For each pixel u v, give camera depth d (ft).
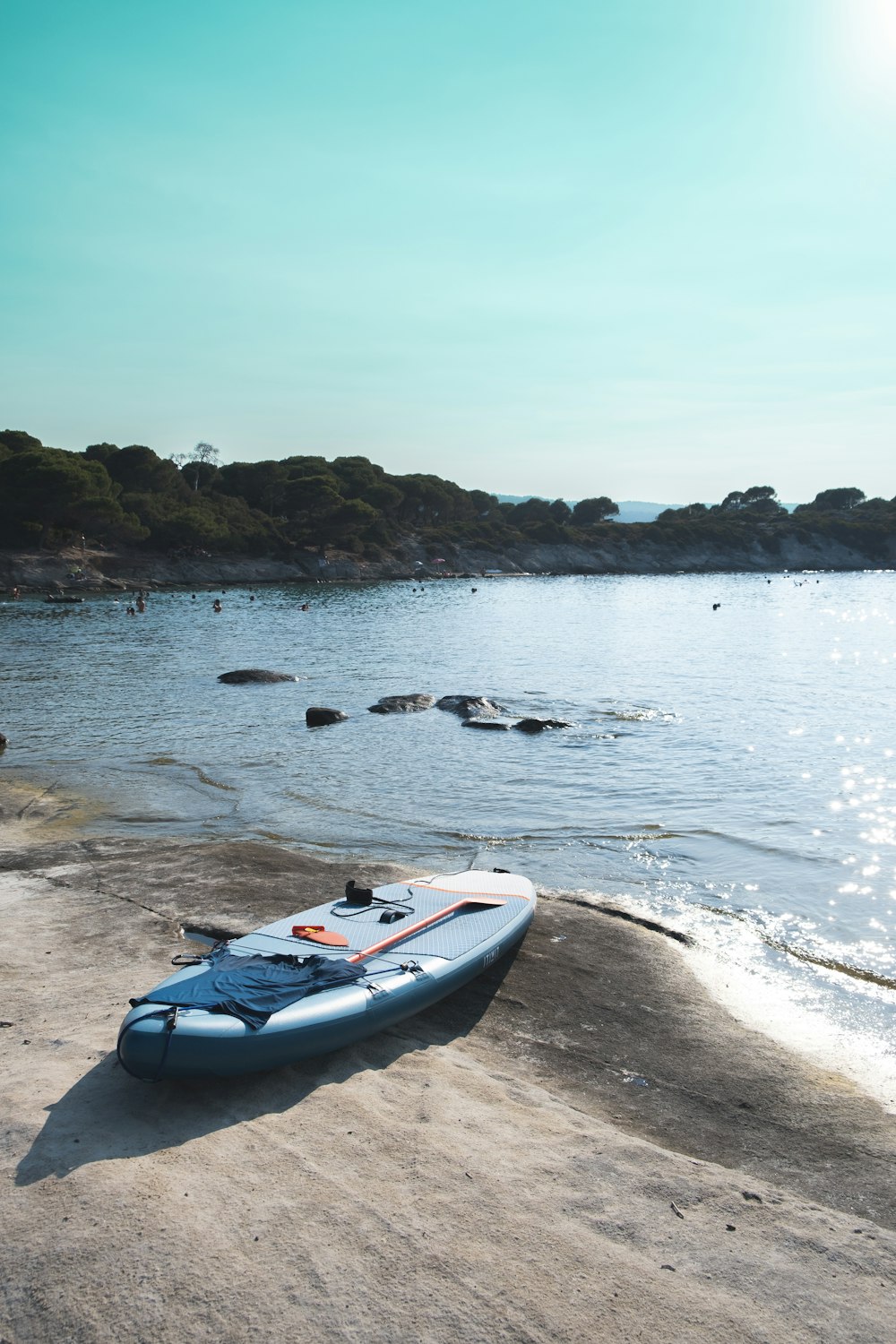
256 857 38.17
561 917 32.60
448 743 65.67
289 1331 12.64
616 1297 13.58
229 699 85.61
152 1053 18.43
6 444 305.94
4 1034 21.57
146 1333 12.55
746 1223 15.69
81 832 44.37
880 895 35.99
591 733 69.26
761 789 52.42
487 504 539.70
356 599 258.37
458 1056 22.15
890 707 81.46
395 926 26.61
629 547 501.15
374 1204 15.44
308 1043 20.61
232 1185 15.80
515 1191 16.15
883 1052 23.72
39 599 234.99
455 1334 12.67
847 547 547.08
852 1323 13.33
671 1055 23.06
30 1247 13.98
